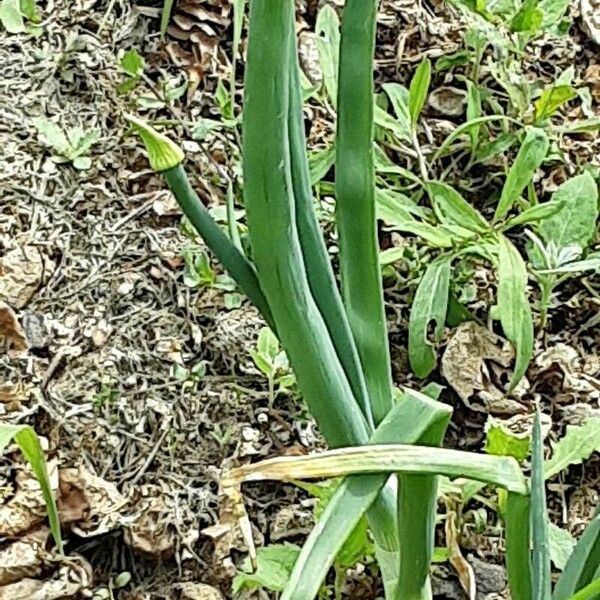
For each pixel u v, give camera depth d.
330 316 0.44
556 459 0.59
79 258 0.70
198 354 0.67
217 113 0.77
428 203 0.74
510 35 0.79
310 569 0.34
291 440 0.64
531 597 0.39
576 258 0.66
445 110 0.78
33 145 0.74
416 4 0.82
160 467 0.62
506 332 0.60
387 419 0.37
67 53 0.78
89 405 0.64
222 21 0.80
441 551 0.56
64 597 0.58
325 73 0.72
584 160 0.76
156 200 0.72
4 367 0.65
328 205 0.72
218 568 0.59
